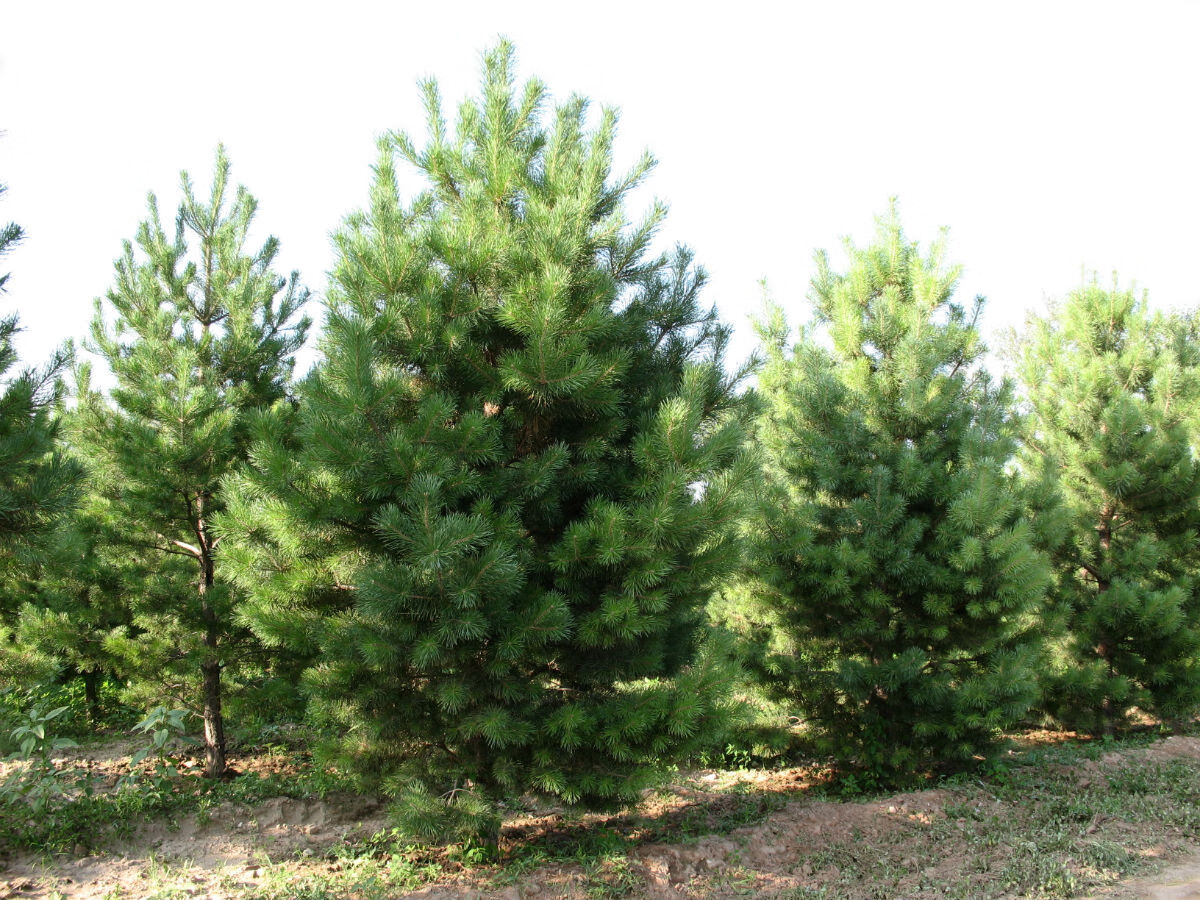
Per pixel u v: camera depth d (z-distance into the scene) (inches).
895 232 406.3
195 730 401.1
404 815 223.0
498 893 217.6
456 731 237.6
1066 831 281.3
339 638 226.7
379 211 253.0
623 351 237.9
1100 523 478.9
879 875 246.4
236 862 244.7
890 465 354.9
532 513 245.3
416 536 204.5
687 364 251.1
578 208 244.8
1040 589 330.6
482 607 222.7
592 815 300.8
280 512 223.6
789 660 350.9
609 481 249.1
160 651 320.2
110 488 336.5
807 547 341.1
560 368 221.0
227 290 360.2
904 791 334.3
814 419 369.1
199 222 368.8
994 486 331.9
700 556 242.7
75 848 246.7
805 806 315.6
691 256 282.5
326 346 228.4
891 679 327.0
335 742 249.1
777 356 439.8
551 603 217.6
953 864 254.1
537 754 231.0
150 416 324.2
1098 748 401.7
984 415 364.5
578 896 220.8
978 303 387.9
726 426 237.1
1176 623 423.5
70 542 271.7
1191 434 500.4
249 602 252.8
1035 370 518.6
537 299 225.1
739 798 332.8
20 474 232.7
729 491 229.0
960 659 356.8
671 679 270.4
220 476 315.0
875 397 366.0
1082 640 449.4
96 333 352.5
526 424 251.9
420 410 222.2
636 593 230.5
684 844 262.4
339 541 236.2
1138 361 484.1
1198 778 345.7
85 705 439.2
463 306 233.8
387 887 223.6
